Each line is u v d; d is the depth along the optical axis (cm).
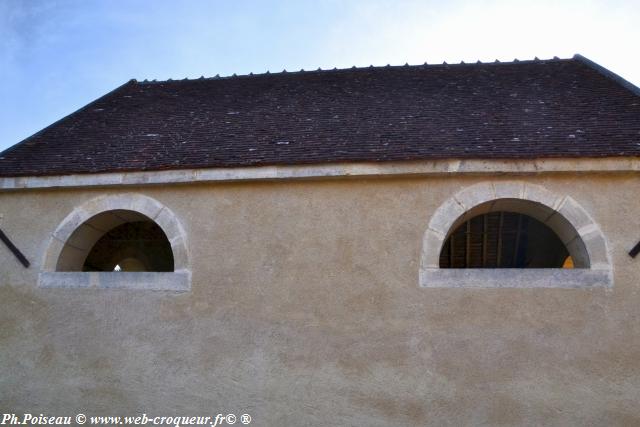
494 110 637
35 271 589
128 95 834
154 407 536
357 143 583
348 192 559
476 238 707
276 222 564
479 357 499
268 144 605
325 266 545
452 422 490
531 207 546
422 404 498
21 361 570
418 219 541
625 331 489
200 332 548
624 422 471
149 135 670
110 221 619
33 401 558
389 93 723
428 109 658
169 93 826
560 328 495
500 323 503
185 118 715
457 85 729
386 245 539
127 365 551
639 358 481
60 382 558
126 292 569
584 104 629
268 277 552
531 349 494
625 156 506
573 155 512
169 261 880
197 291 559
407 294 523
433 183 546
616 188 523
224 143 622
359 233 547
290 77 834
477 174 533
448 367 501
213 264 564
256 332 539
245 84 825
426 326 512
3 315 584
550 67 765
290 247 556
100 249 801
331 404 511
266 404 521
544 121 594
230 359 537
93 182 587
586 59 766
